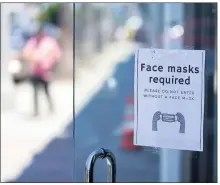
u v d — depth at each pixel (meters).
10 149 7.71
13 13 14.41
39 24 14.02
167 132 2.75
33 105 10.72
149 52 2.74
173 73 2.72
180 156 3.97
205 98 2.88
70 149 7.43
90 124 6.33
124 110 6.43
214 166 3.59
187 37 4.09
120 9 10.72
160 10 7.24
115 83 7.97
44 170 6.67
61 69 11.59
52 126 9.09
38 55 10.85
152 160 4.90
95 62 10.14
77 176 3.36
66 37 12.41
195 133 2.72
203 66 2.68
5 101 11.14
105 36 11.44
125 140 5.21
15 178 6.34
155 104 2.76
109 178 2.93
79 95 7.58
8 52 13.52
